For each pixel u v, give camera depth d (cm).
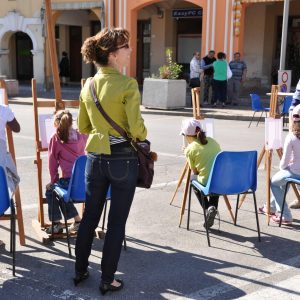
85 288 393
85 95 369
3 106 443
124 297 379
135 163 366
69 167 482
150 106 1662
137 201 634
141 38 2541
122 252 467
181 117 1532
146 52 2545
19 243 487
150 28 2489
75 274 402
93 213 383
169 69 1659
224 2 1919
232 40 1923
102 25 2247
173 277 415
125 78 356
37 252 465
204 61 1727
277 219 554
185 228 537
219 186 480
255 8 2188
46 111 1642
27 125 1323
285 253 470
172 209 604
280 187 545
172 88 1630
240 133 1215
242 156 477
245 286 400
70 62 2775
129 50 365
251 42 2227
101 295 382
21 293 384
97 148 360
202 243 494
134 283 403
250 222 557
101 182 372
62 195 452
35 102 498
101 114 356
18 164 846
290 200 641
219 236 514
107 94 352
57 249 472
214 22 1953
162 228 536
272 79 2216
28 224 543
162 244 490
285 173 536
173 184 722
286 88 1395
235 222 549
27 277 412
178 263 444
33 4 2444
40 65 2489
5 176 395
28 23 2472
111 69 360
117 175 361
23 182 727
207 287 398
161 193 673
